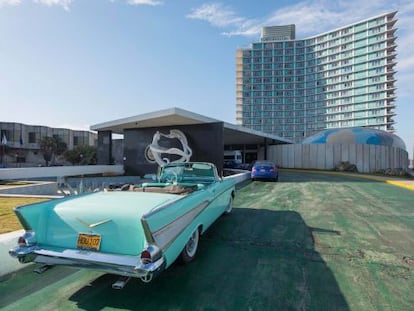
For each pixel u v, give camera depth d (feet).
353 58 328.08
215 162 64.08
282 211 23.79
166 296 9.66
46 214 10.27
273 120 364.17
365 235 16.79
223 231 17.51
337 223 19.67
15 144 178.29
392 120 308.19
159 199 11.19
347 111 330.54
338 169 85.92
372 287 10.27
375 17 314.35
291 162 100.89
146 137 71.36
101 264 8.84
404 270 11.75
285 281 10.74
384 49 308.81
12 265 11.67
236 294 9.76
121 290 10.11
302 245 14.90
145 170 71.15
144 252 8.50
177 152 66.80
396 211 23.85
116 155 101.45
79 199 11.27
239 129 77.30
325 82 346.95
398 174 75.82
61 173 58.03
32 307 9.04
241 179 50.26
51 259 9.50
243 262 12.56
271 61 367.86
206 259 12.89
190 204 12.00
